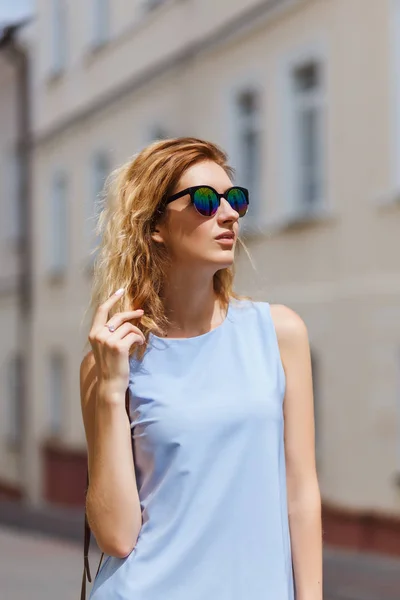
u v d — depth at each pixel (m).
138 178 3.18
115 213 3.21
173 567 2.93
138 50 20.36
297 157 15.88
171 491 2.96
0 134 26.56
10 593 10.90
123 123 21.08
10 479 25.39
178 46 18.83
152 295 3.16
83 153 22.83
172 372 3.05
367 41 14.16
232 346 3.07
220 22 17.44
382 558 13.27
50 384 23.97
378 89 13.98
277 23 16.00
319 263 15.16
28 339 24.94
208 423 2.96
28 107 25.22
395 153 13.76
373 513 13.81
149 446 3.00
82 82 22.78
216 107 17.59
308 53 15.31
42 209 24.59
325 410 14.92
